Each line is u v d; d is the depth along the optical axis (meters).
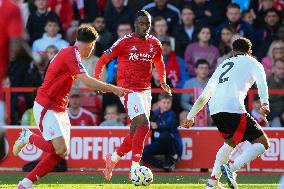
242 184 36.47
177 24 49.69
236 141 30.33
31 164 42.34
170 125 42.19
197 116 43.53
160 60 35.34
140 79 34.59
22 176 39.97
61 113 28.83
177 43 48.69
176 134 42.59
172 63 46.41
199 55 47.50
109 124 43.28
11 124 43.41
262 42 49.47
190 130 43.44
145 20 34.28
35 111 28.89
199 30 47.81
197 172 42.88
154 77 44.16
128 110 34.38
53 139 28.62
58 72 28.41
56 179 38.34
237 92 29.89
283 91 44.41
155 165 42.41
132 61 34.50
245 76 29.98
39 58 23.34
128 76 34.53
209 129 43.47
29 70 45.09
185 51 47.84
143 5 51.12
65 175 40.34
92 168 43.09
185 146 43.38
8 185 35.12
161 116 42.25
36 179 29.12
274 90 44.50
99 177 39.72
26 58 23.14
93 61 45.62
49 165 29.16
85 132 43.09
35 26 48.34
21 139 30.00
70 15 50.44
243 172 43.12
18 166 42.78
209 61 47.69
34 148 42.75
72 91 43.25
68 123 29.20
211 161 43.47
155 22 47.53
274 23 50.12
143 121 34.03
